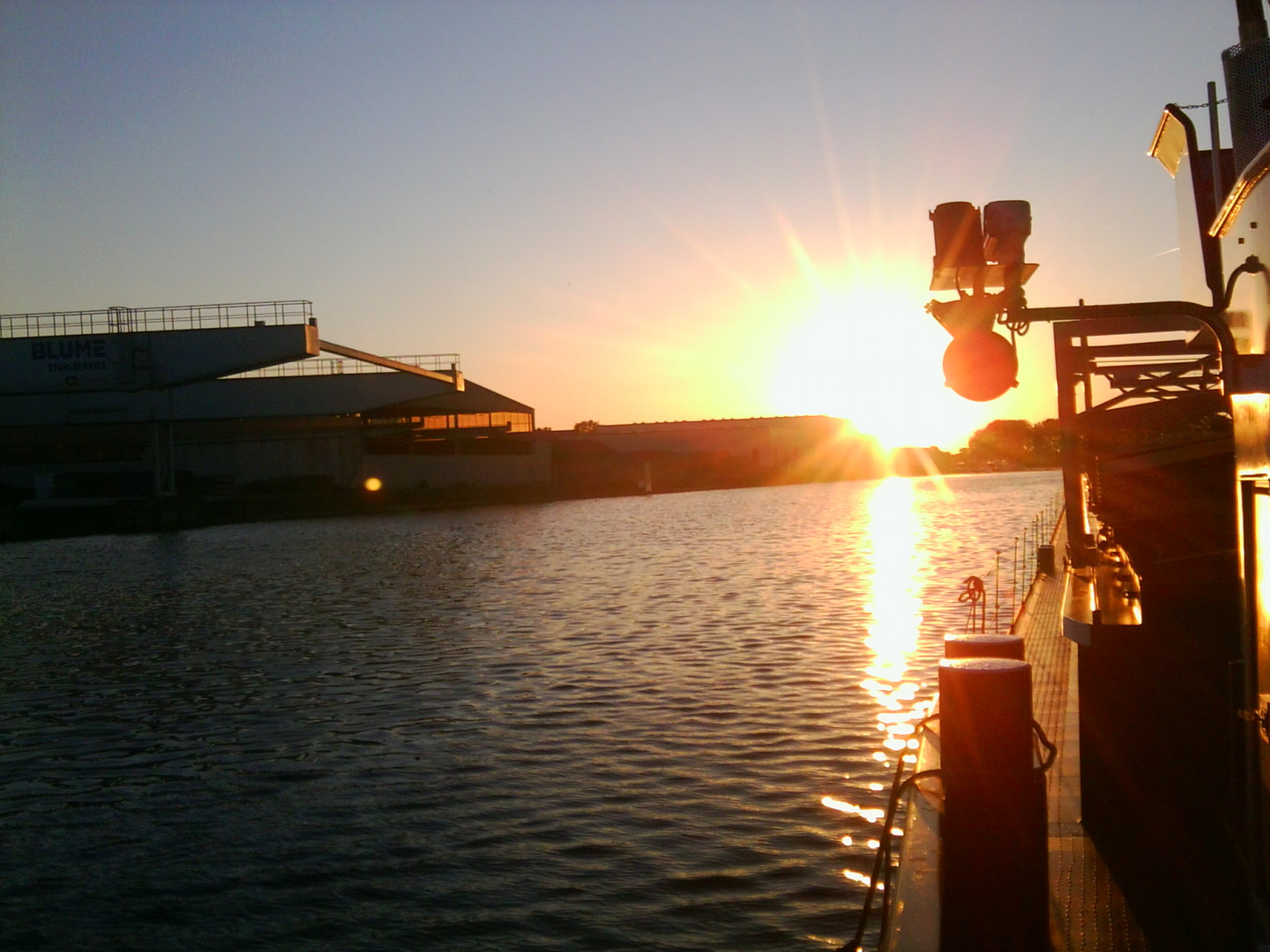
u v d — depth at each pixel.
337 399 82.62
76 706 20.50
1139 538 7.63
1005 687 4.95
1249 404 4.14
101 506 80.44
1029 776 4.95
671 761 14.70
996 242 4.65
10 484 91.94
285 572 47.91
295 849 12.05
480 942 9.65
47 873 11.63
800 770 14.02
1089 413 13.48
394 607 34.31
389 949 9.61
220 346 65.12
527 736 16.41
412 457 116.25
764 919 9.84
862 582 37.22
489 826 12.47
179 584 43.84
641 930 9.73
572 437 177.38
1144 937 5.20
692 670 21.14
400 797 13.71
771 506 111.62
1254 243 4.13
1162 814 5.93
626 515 97.75
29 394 65.00
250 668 23.98
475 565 49.28
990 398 4.76
